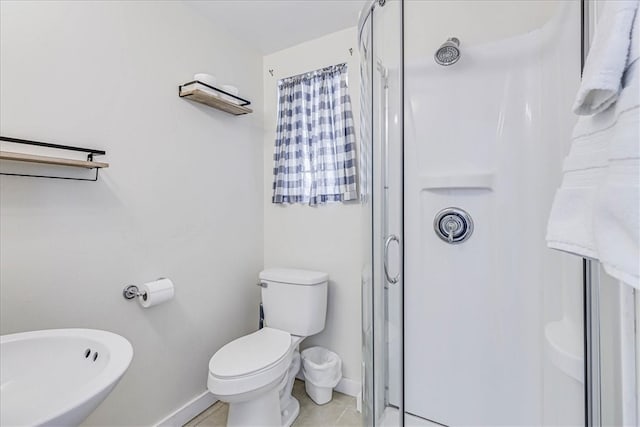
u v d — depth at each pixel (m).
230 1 1.64
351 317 1.90
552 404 1.14
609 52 0.45
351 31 1.89
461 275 1.37
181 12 1.64
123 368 0.73
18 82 1.06
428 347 1.41
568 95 1.08
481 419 1.31
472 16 1.40
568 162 0.62
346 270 1.92
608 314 0.81
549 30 1.19
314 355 1.96
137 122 1.43
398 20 1.41
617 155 0.43
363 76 1.48
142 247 1.45
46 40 1.13
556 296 1.15
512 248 1.28
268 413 1.45
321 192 1.95
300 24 1.86
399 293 1.41
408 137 1.46
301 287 1.78
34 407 0.79
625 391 0.74
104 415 1.31
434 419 1.39
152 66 1.50
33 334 0.90
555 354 1.06
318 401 1.79
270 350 1.50
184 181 1.66
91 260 1.26
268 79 2.20
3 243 1.03
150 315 1.48
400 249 1.41
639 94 0.41
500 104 1.30
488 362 1.31
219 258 1.86
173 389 1.58
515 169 1.28
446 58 1.38
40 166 1.11
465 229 1.36
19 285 1.07
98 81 1.28
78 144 1.22
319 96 1.96
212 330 1.81
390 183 1.42
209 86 1.64
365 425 1.44
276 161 2.12
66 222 1.19
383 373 1.40
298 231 2.08
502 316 1.29
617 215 0.43
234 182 1.97
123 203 1.38
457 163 1.37
